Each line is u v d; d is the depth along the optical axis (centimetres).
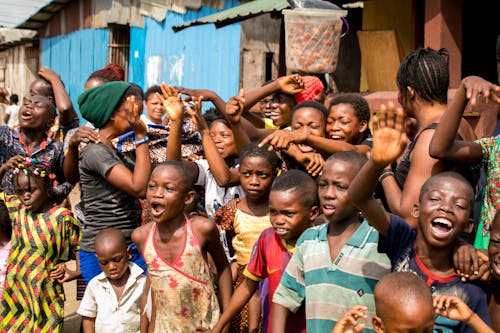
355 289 303
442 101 339
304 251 319
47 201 477
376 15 1007
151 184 382
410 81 340
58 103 580
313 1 541
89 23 1561
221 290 396
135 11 1360
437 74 333
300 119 429
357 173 306
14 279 466
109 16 1447
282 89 472
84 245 455
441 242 276
